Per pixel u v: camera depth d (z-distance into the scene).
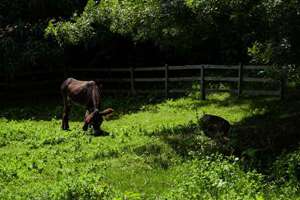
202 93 21.27
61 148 14.59
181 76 27.09
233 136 13.91
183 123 17.47
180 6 14.98
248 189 9.70
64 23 22.61
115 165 12.53
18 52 23.19
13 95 24.92
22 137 16.45
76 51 26.97
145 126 17.52
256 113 17.67
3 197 10.18
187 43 16.95
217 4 14.27
